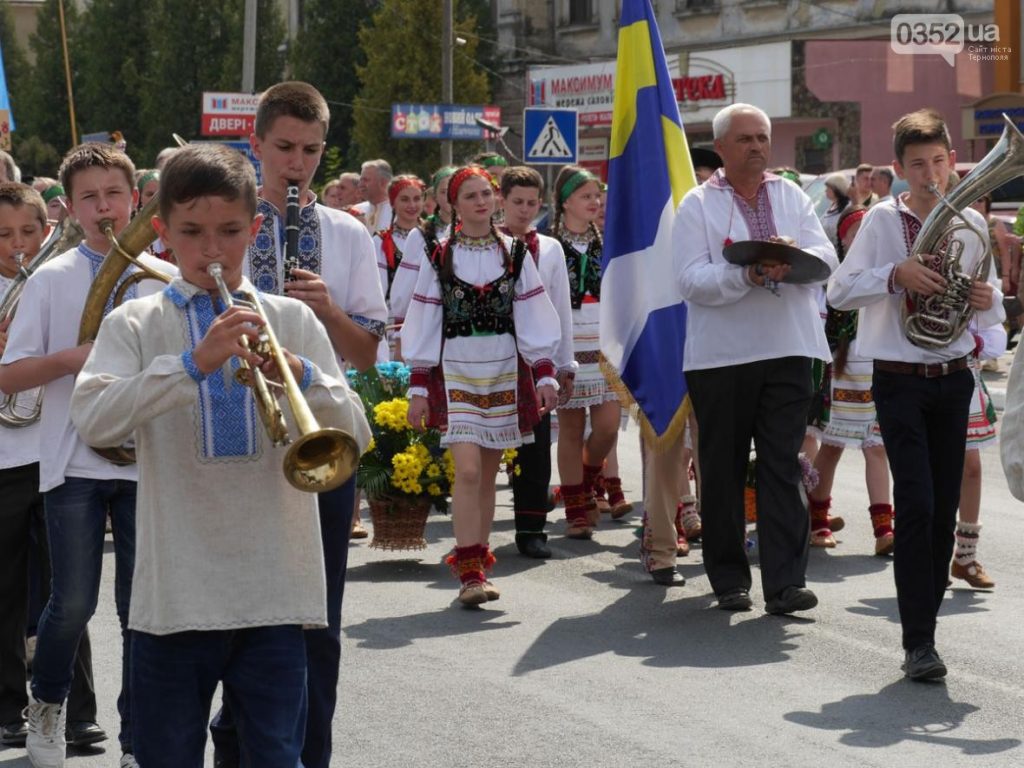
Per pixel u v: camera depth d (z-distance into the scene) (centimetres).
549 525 1104
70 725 621
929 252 702
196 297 424
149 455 418
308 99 538
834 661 727
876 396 710
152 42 5650
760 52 3681
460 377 856
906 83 3622
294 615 420
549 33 4981
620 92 927
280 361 388
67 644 570
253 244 539
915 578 686
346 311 555
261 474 419
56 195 1471
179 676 420
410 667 721
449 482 961
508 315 863
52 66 6244
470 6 5012
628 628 795
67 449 560
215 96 2877
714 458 826
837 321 962
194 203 408
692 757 590
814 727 627
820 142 3672
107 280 532
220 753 537
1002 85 3494
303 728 429
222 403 416
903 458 691
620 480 1202
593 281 1057
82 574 563
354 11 5122
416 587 900
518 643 766
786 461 815
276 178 542
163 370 396
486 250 862
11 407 633
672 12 4362
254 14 3231
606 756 592
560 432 1045
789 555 813
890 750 598
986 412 867
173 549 415
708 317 818
